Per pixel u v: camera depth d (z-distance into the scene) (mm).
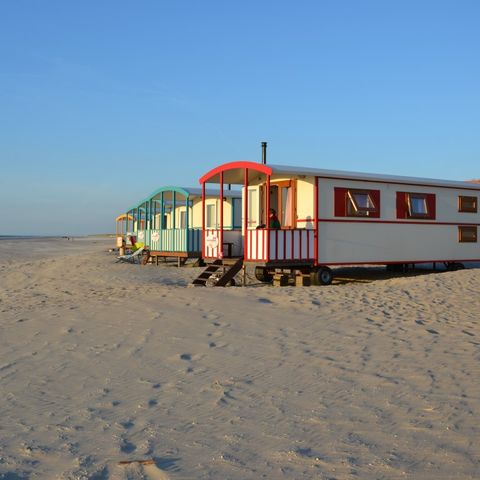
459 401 6094
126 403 6391
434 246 19594
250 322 10211
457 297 12195
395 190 18516
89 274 20734
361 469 4613
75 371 7648
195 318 10578
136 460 4863
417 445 5051
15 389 6949
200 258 24359
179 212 29844
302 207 17016
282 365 7660
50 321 10859
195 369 7590
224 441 5277
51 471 4707
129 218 40500
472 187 20531
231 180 18766
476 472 4492
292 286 16375
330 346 8523
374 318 10352
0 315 12125
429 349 8180
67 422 5844
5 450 5160
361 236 17578
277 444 5176
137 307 11789
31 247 57375
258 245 16172
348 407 6066
